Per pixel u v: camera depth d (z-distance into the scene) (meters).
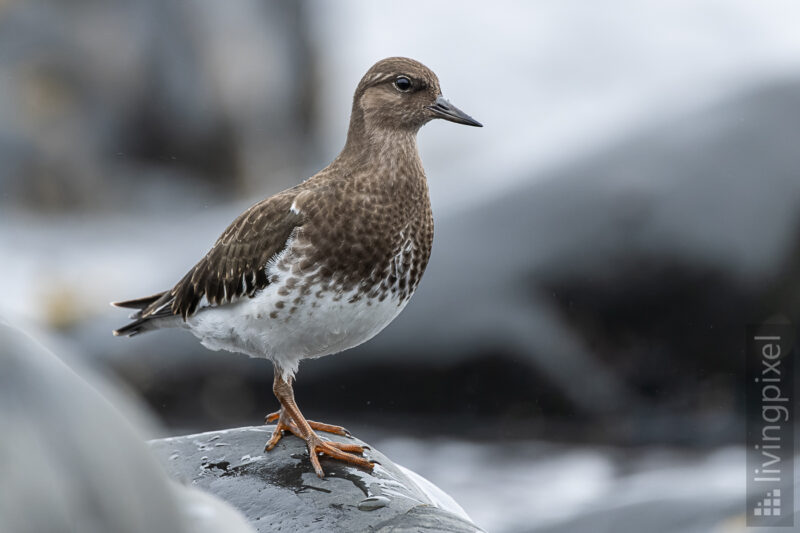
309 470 6.65
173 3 24.36
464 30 28.28
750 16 27.25
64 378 2.96
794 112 12.65
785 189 12.33
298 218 6.98
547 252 12.52
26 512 2.74
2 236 19.36
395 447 11.91
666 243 12.33
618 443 11.88
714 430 11.96
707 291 12.31
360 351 12.45
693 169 12.52
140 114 24.22
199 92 24.55
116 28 24.02
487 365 12.38
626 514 8.88
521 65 27.30
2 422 2.80
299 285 6.93
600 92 26.52
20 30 23.48
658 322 12.40
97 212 23.33
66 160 23.44
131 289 14.95
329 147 27.25
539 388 12.35
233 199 24.94
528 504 10.01
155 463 3.06
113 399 3.09
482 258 12.56
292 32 26.12
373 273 7.03
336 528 5.89
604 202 12.53
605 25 27.45
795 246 12.24
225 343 7.51
